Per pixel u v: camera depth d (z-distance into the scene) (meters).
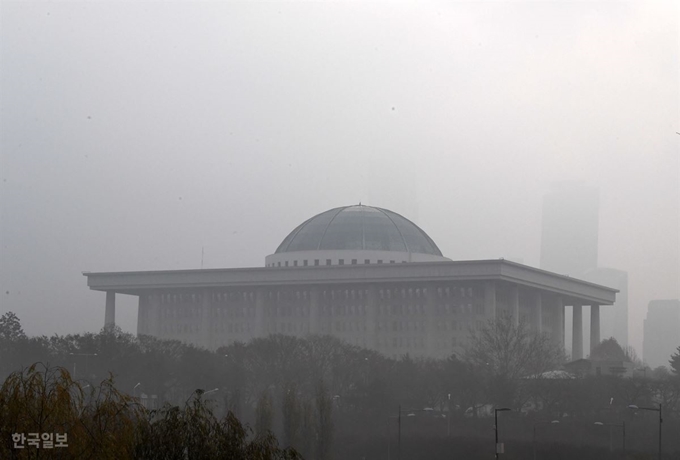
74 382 70.62
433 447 165.12
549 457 155.12
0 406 65.69
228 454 71.00
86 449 66.06
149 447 69.19
